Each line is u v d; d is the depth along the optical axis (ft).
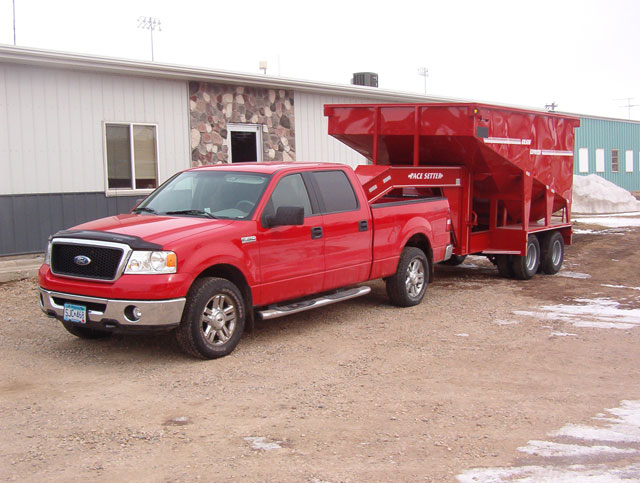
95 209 41.57
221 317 22.26
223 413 17.28
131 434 15.85
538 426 16.46
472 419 16.93
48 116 39.06
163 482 13.30
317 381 20.01
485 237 38.45
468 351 23.47
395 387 19.49
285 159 52.19
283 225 23.56
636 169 136.26
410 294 30.78
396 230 29.40
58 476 13.57
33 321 27.68
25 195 38.37
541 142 39.50
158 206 25.53
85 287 21.07
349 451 14.89
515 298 33.24
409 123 35.32
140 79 43.27
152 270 20.48
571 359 22.56
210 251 21.65
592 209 90.99
